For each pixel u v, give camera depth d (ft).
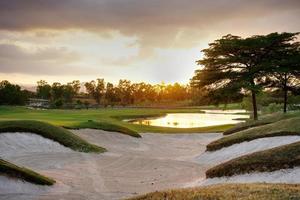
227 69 195.72
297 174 62.95
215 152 111.34
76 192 71.36
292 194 44.27
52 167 93.35
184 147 137.28
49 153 108.37
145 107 568.00
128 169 94.89
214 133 163.02
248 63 194.29
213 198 44.60
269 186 49.65
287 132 101.24
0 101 481.05
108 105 607.37
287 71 179.32
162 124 256.11
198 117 337.52
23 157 101.86
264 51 192.54
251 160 72.33
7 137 111.86
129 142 138.62
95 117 228.43
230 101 194.59
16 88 498.69
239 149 105.50
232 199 43.37
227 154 106.22
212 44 192.95
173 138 154.61
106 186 77.15
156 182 81.82
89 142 130.93
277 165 67.31
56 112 293.23
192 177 86.94
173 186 78.02
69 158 104.32
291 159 67.05
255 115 180.96
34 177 71.97
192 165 102.17
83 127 146.10
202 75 196.24
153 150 129.90
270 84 196.95
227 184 54.29
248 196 44.14
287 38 186.60
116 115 312.71
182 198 46.24
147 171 93.35
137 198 50.67
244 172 70.38
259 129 112.78
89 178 83.87
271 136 102.47
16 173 70.13
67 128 143.02
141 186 77.97
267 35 187.42
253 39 185.06
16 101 488.85
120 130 146.92
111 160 105.40
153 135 158.20
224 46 187.32
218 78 194.08
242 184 53.01
